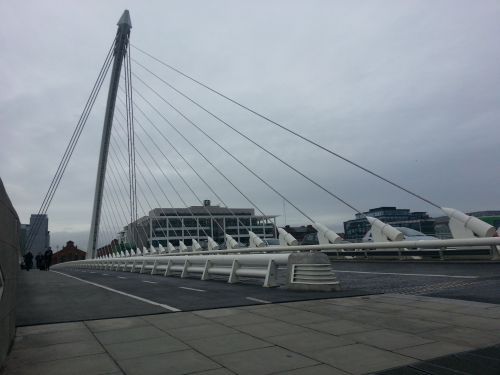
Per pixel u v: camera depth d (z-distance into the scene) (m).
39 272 34.22
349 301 8.32
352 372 4.09
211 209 81.00
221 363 4.48
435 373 3.98
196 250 33.12
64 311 8.24
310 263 10.07
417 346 4.90
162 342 5.44
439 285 10.62
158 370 4.30
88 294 11.62
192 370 4.27
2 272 4.49
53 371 4.36
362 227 37.00
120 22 42.72
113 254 52.44
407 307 7.43
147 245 66.19
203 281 14.40
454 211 17.73
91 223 49.16
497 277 11.62
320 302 8.30
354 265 19.75
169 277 17.59
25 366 4.55
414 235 20.39
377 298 8.61
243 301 8.77
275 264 11.36
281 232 26.75
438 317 6.48
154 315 7.45
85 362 4.65
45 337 5.89
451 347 4.83
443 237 21.09
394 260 20.38
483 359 4.36
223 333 5.87
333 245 22.53
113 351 5.07
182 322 6.73
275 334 5.71
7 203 4.98
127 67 44.19
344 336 5.48
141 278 18.03
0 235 4.38
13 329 5.75
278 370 4.20
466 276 12.23
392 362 4.35
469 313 6.70
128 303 9.19
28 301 10.23
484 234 16.14
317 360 4.49
